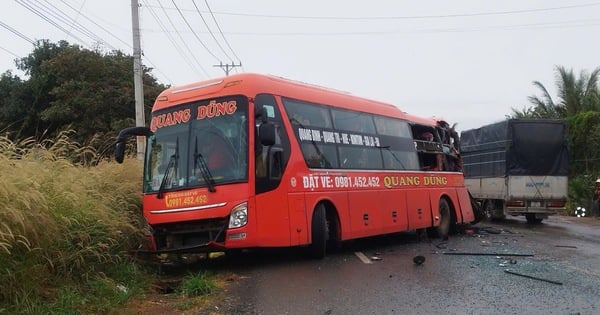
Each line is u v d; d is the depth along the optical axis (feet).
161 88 92.17
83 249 23.12
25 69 95.35
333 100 36.04
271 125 27.63
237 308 20.95
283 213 28.94
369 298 22.44
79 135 79.56
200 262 32.37
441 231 47.75
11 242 18.76
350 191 35.04
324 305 21.27
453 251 37.22
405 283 25.52
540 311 20.54
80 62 85.15
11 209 18.42
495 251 37.37
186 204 27.91
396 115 44.01
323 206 32.42
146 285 25.03
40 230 20.65
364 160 37.58
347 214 34.37
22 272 19.19
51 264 20.89
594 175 97.25
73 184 24.21
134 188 32.17
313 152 32.27
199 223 27.94
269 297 22.54
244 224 26.96
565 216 91.35
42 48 95.09
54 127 84.64
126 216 28.50
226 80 29.60
